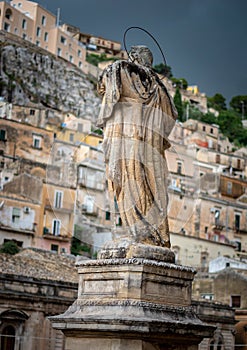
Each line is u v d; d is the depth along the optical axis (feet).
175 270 27.84
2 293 126.41
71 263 159.22
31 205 207.31
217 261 198.90
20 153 232.12
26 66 409.08
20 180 208.13
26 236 204.33
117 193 29.50
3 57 397.60
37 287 132.98
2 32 400.67
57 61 431.43
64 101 423.23
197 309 157.58
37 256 158.61
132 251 27.99
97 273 27.91
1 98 296.10
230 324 164.66
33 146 236.02
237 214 251.39
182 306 28.09
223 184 264.93
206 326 27.91
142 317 25.71
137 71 30.09
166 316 26.71
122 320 25.11
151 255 28.02
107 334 25.72
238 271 183.73
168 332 26.05
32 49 418.31
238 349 174.81
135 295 26.66
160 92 30.71
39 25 437.58
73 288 138.82
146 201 29.30
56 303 134.92
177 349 27.04
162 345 26.35
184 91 507.30
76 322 26.55
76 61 465.47
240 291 180.55
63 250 198.70
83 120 261.03
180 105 440.86
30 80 407.85
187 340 27.43
